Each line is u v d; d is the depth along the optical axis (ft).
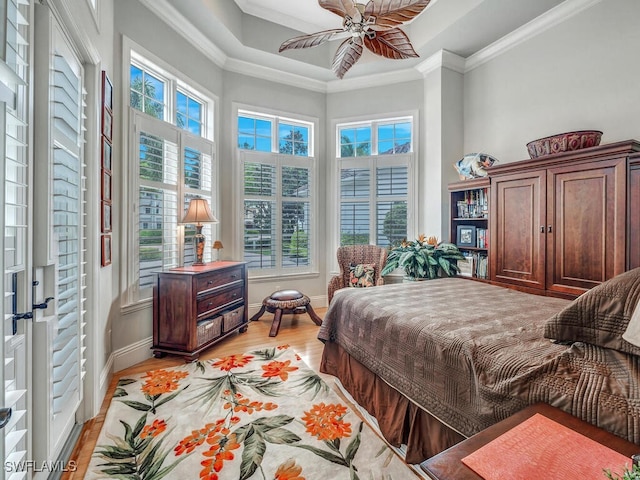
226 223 13.32
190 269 9.85
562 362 3.38
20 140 3.71
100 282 6.88
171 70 10.32
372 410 6.08
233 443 5.57
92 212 6.34
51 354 4.26
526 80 10.69
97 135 6.40
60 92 4.70
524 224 9.07
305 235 14.96
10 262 3.49
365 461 5.16
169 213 10.38
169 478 4.80
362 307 6.66
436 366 4.55
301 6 12.01
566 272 8.01
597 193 7.38
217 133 12.74
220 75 12.87
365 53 13.08
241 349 10.03
